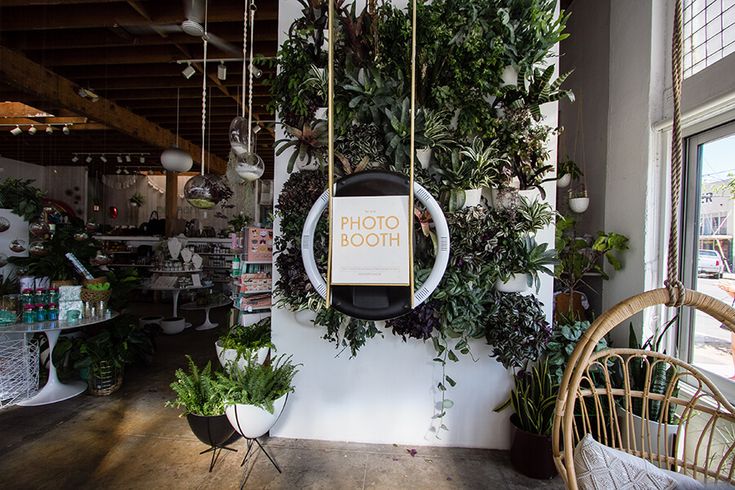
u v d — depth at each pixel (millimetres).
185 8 2920
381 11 1931
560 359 2025
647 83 2135
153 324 4523
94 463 2043
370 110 1949
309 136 2012
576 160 3074
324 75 1961
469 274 1853
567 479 1046
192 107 5176
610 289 2434
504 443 2189
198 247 7016
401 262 1457
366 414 2256
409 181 1480
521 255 1880
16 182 3389
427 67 1929
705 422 1754
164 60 3771
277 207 2264
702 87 1793
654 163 2113
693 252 1944
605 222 2525
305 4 1968
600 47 2742
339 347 2252
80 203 9156
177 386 2020
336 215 1507
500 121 1933
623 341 2273
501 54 1864
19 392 2793
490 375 2184
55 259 3197
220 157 8250
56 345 2973
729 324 1053
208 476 1938
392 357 2227
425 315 1882
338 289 1526
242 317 2607
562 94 1938
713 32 1810
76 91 4332
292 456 2115
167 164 4426
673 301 1109
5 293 3055
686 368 1294
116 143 6934
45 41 3553
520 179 1971
